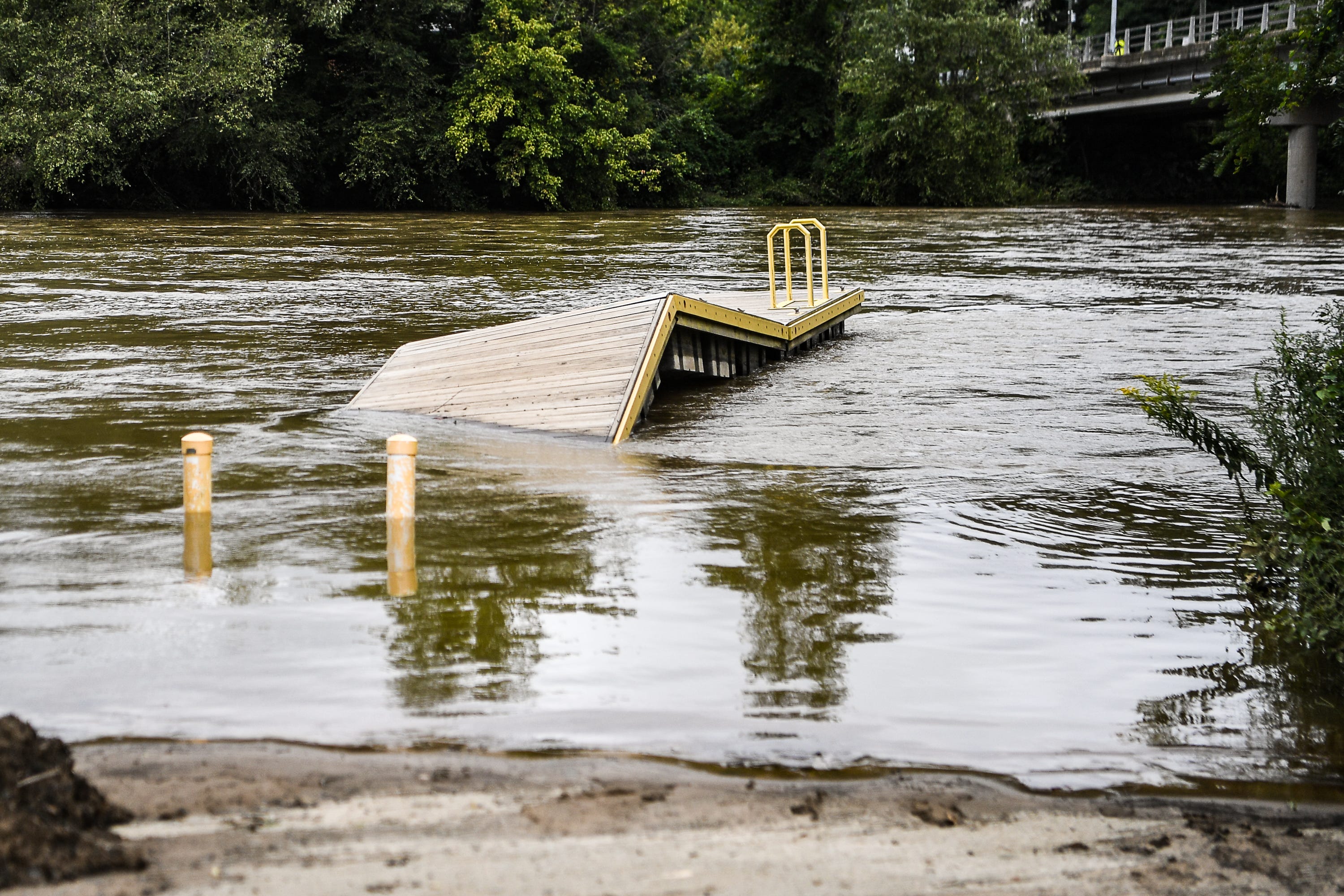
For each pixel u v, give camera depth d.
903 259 29.11
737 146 64.44
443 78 52.06
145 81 37.50
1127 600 6.46
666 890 3.56
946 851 3.90
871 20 58.22
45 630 5.57
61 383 12.23
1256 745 4.88
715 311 12.84
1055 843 4.01
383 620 5.81
